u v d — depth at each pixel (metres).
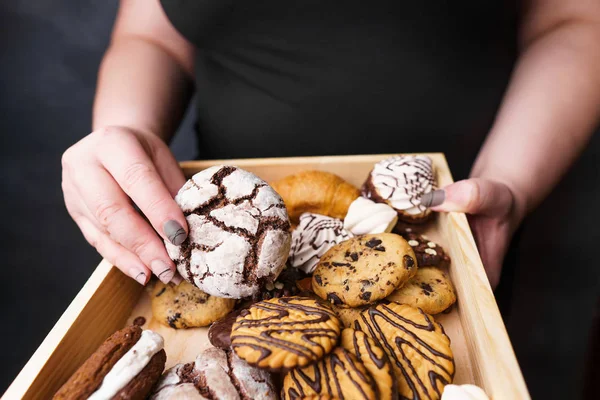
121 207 0.36
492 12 0.48
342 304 0.36
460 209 0.40
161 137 0.49
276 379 0.33
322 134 0.52
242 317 0.32
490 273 0.42
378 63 0.48
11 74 0.77
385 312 0.34
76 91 0.80
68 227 0.81
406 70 0.48
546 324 0.75
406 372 0.31
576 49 0.48
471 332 0.34
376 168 0.46
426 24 0.47
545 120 0.45
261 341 0.30
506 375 0.28
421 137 0.52
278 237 0.34
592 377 0.65
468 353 0.35
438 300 0.37
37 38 0.77
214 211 0.34
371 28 0.47
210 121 0.55
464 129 0.52
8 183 0.81
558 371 0.73
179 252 0.35
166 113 0.52
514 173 0.44
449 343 0.32
